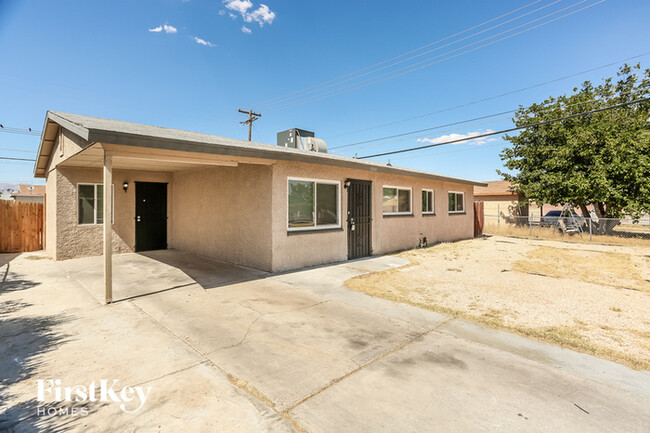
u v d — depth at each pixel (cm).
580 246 1271
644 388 281
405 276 714
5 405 247
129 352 339
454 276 718
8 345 354
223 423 229
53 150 902
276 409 246
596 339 385
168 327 409
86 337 376
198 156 597
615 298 555
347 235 909
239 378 290
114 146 504
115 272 729
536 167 1750
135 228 1019
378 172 1016
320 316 456
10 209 1042
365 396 265
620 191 1465
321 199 847
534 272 768
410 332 403
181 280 657
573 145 1546
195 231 985
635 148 1441
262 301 521
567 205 1856
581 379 295
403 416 239
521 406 253
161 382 282
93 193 944
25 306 489
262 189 743
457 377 296
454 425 229
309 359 329
